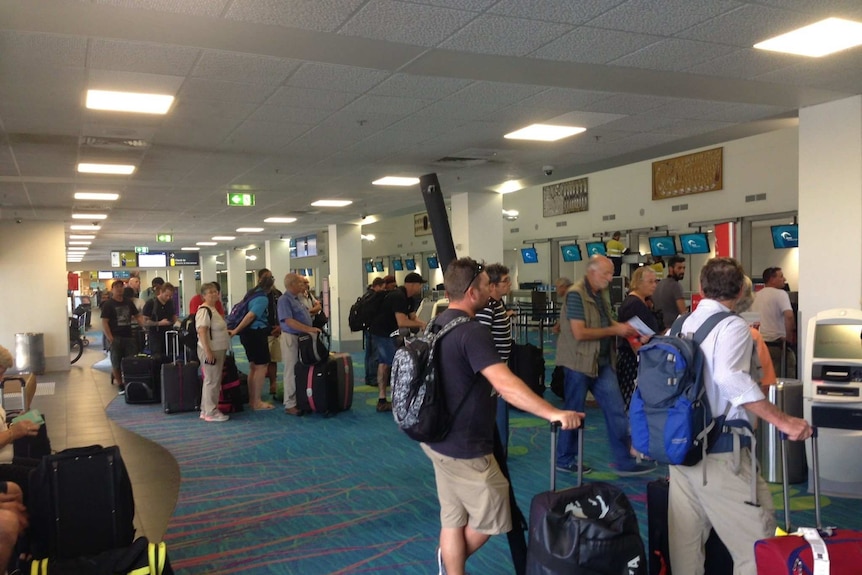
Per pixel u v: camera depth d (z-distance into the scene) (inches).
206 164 344.5
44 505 120.0
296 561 148.8
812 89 223.3
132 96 217.3
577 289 195.3
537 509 94.6
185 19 154.8
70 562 114.9
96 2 143.7
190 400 334.3
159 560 115.6
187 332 350.3
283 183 420.8
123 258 953.5
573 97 234.7
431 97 229.3
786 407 187.2
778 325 262.5
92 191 426.6
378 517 175.5
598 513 95.0
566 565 89.0
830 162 237.5
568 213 761.6
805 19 163.2
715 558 113.0
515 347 276.4
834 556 87.9
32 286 541.0
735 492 99.8
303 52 179.8
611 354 201.0
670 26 167.0
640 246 677.9
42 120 244.8
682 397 99.7
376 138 293.7
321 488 201.9
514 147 324.8
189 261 989.8
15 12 148.2
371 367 393.4
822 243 238.8
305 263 1323.8
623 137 308.0
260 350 328.5
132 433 289.6
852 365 180.1
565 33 170.9
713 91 227.0
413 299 305.9
